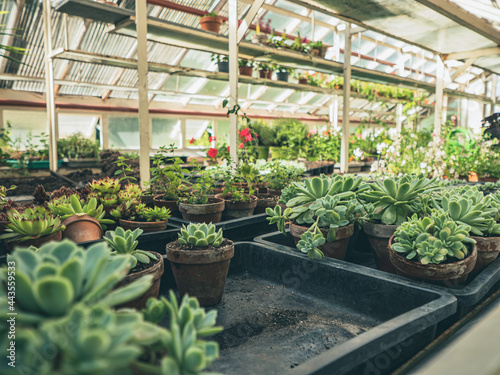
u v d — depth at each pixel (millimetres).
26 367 444
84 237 1777
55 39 6488
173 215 2709
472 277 1492
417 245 1265
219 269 1374
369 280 1289
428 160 6105
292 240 1978
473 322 1028
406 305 1188
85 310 471
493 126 6840
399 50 11172
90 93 8109
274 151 7645
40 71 6984
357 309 1325
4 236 1579
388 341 824
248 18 3887
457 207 1490
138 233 1222
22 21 6016
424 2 4258
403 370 900
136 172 4914
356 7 4566
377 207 1628
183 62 8062
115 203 2311
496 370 647
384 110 13609
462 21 4914
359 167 8648
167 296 1492
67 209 1853
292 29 8961
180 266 1364
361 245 2070
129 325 490
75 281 527
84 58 5477
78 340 442
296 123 8617
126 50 7215
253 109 10992
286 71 7863
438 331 1179
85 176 5703
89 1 4008
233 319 1279
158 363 792
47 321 463
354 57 10625
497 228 1474
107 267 592
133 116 8789
